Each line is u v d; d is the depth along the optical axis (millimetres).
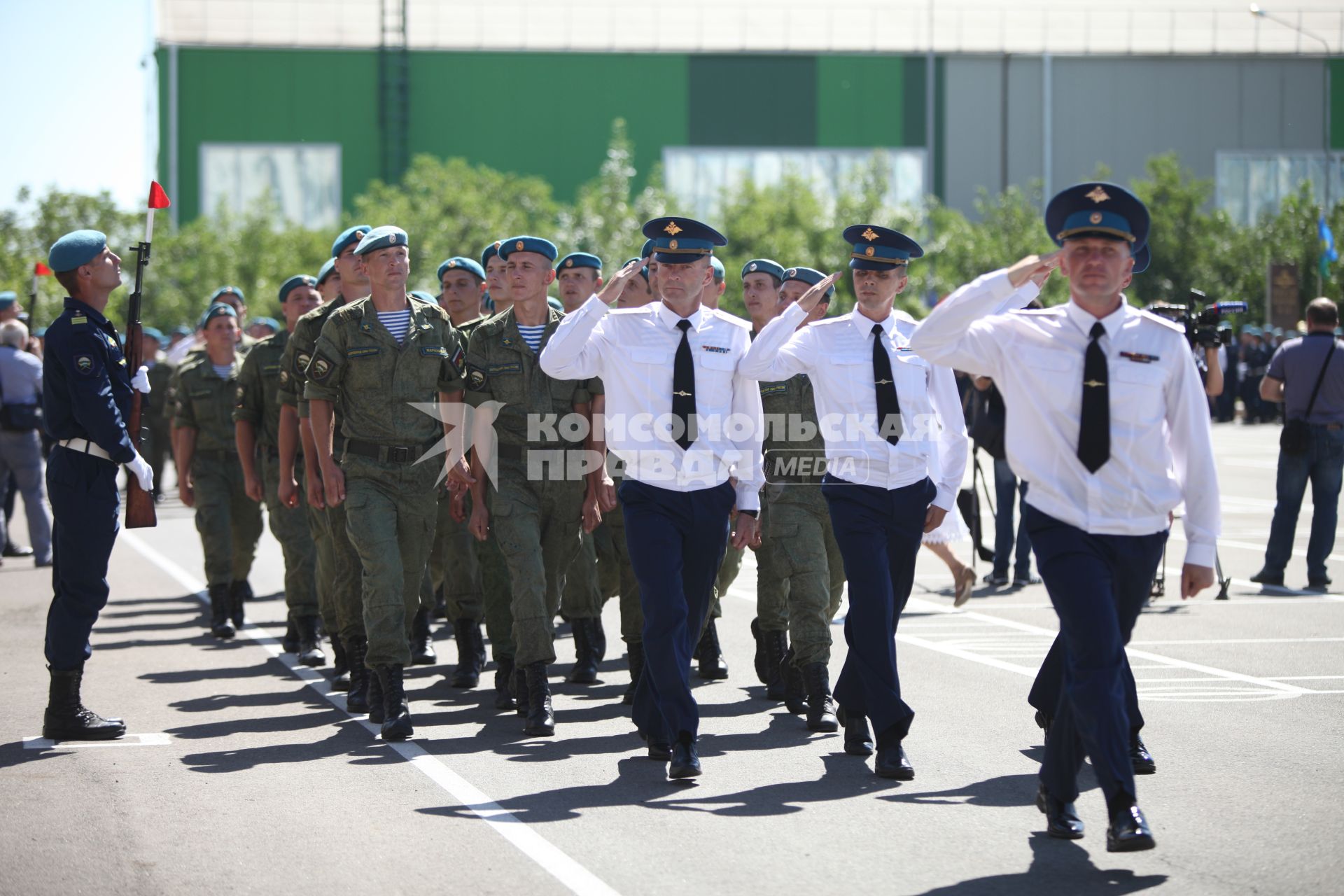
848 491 17484
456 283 25344
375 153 161375
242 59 160250
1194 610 29656
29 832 14812
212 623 29109
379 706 20062
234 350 28844
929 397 17812
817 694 19516
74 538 18859
